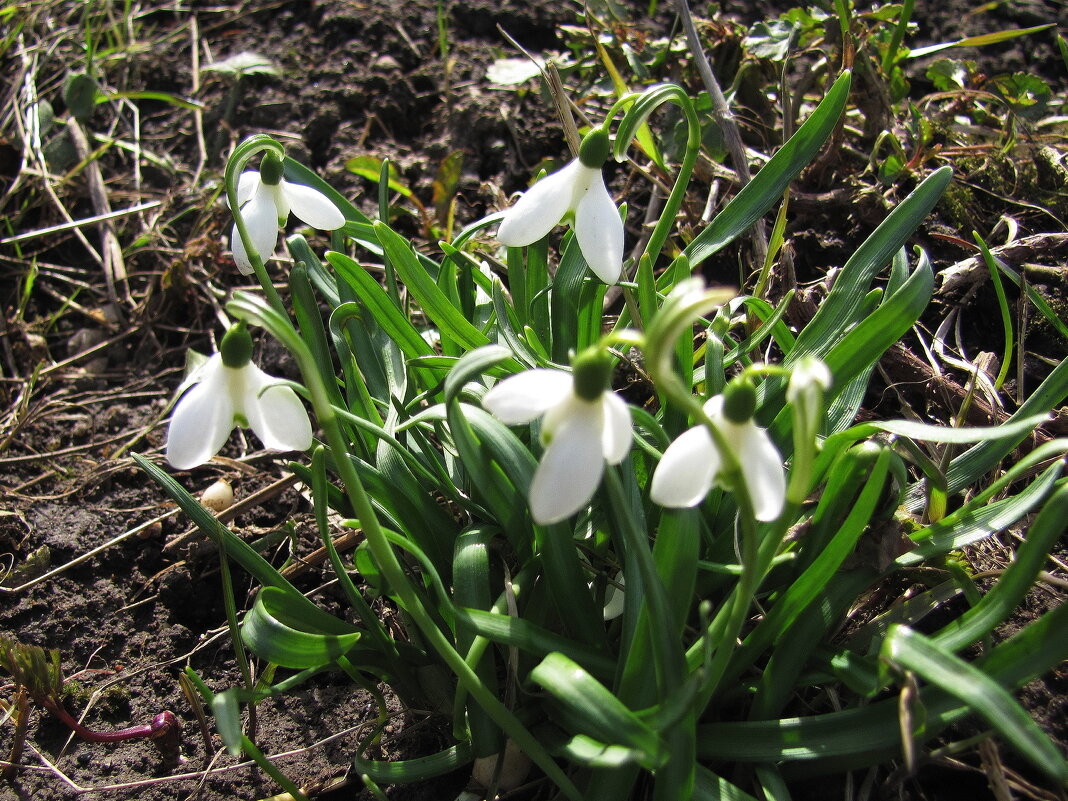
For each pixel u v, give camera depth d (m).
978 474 0.24
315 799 0.24
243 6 0.53
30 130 0.46
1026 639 0.18
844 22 0.35
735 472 0.15
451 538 0.24
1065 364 0.23
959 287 0.33
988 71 0.45
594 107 0.44
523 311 0.28
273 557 0.30
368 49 0.48
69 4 0.54
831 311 0.24
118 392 0.38
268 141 0.22
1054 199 0.35
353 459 0.23
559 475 0.15
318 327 0.25
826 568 0.19
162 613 0.29
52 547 0.31
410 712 0.24
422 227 0.40
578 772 0.21
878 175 0.37
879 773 0.22
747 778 0.21
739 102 0.41
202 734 0.25
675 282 0.24
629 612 0.20
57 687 0.25
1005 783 0.19
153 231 0.43
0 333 0.40
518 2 0.50
